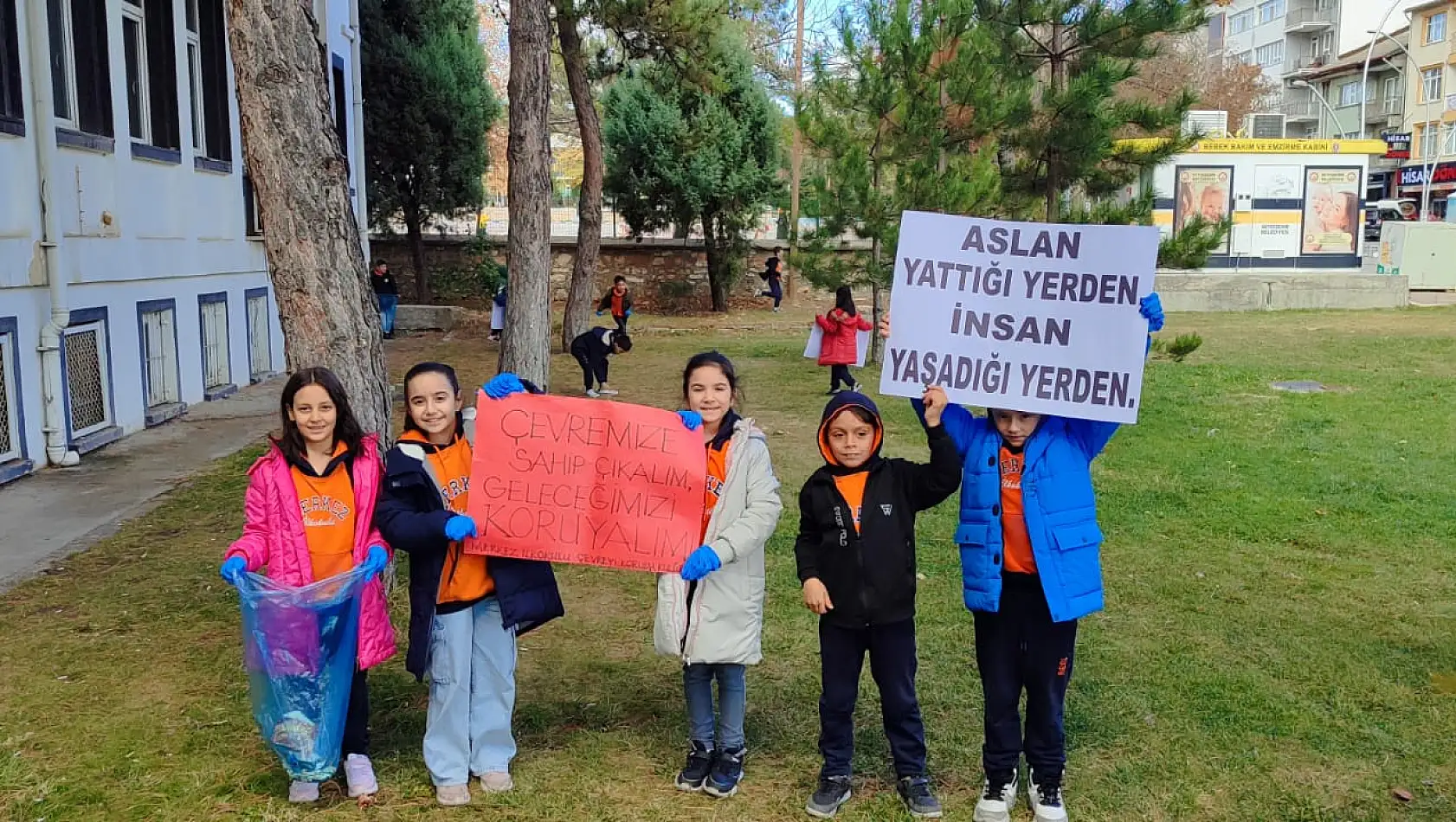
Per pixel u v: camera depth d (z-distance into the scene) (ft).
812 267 47.67
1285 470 30.91
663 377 52.49
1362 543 24.23
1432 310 78.02
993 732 12.57
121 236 35.78
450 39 86.53
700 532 13.12
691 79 62.44
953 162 46.98
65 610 19.85
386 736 14.96
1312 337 62.85
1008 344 12.89
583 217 61.57
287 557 12.73
